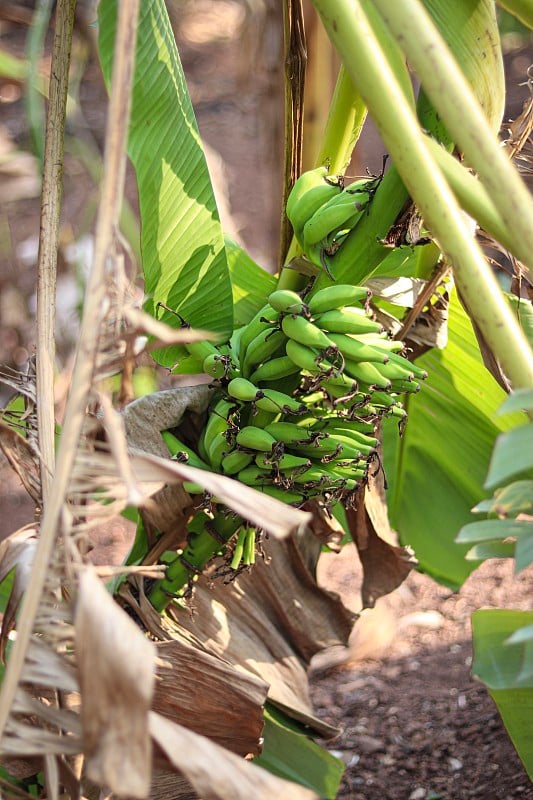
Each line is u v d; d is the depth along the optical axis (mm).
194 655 2584
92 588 2078
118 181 2137
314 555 3006
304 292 2609
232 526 2689
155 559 2709
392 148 2215
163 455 2652
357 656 4004
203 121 9000
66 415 2143
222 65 10047
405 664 3965
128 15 2119
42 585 2121
